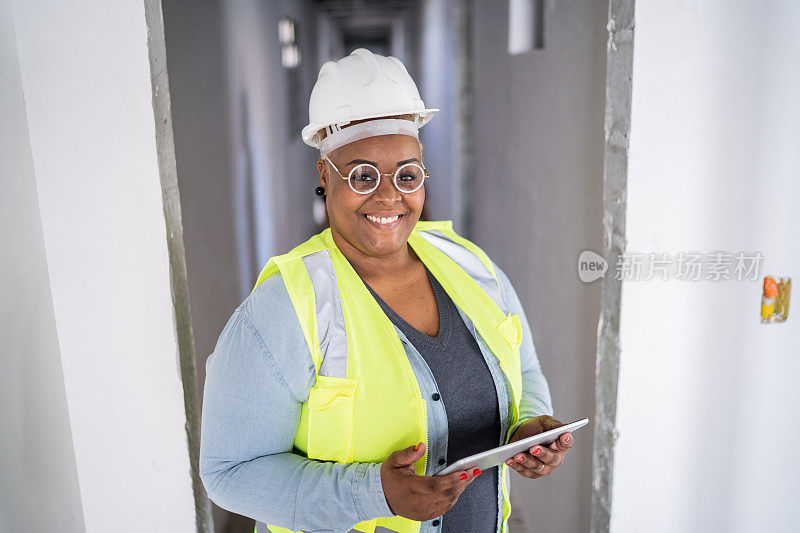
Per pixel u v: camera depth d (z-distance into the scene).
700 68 1.46
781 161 1.53
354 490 0.97
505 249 3.50
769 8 1.44
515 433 1.15
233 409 1.00
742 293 1.60
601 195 1.89
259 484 1.00
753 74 1.47
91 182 1.37
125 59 1.32
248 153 3.52
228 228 2.92
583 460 2.08
